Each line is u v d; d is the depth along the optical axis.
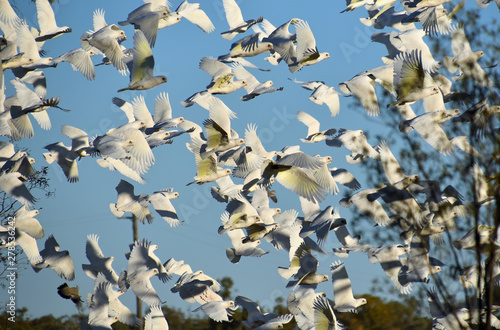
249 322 19.64
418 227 16.72
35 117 20.08
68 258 19.62
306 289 18.53
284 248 20.08
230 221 19.39
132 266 18.56
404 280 17.77
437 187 16.33
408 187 17.11
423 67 17.23
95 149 18.77
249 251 20.03
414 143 16.66
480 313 14.93
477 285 14.95
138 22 17.33
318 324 16.95
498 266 15.79
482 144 15.63
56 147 20.20
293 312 18.36
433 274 15.56
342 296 18.38
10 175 18.88
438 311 16.31
